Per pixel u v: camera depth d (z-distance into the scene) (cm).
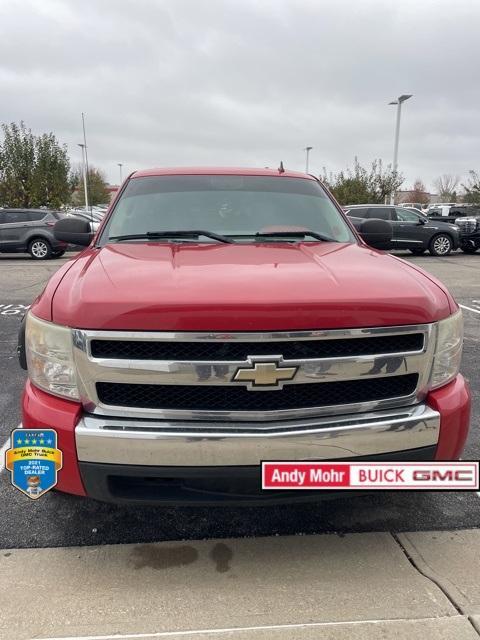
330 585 226
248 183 368
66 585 226
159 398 202
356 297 204
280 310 193
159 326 192
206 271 227
